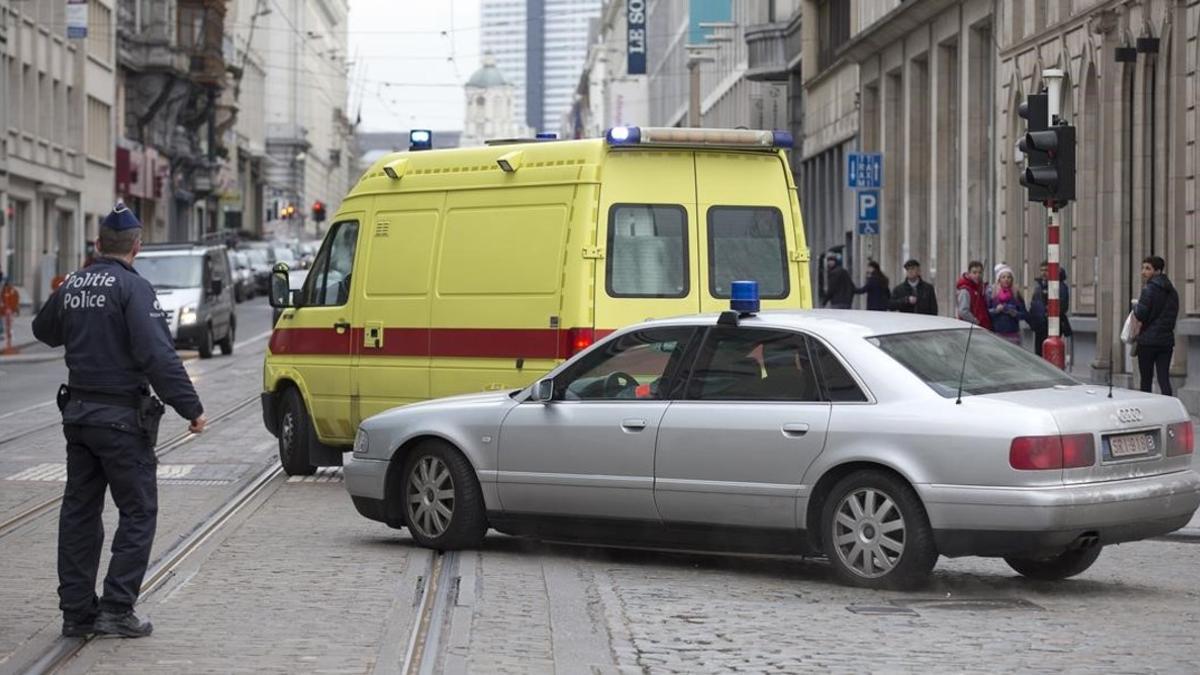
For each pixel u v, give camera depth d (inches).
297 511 812.6
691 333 624.1
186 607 549.0
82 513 494.3
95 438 485.4
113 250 495.5
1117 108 1465.3
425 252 856.9
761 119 3378.4
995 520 550.3
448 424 669.9
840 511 581.9
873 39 2359.7
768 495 591.5
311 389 925.2
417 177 869.2
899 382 576.7
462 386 830.5
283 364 945.5
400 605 553.0
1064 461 548.1
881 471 573.6
